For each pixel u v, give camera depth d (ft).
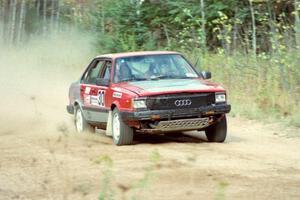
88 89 103.76
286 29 143.43
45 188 68.03
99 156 84.64
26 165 80.23
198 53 156.76
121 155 84.94
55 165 79.46
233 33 161.58
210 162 79.15
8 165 80.53
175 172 73.31
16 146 95.14
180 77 98.63
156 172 73.36
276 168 75.51
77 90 108.17
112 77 97.81
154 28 185.68
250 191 64.64
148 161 80.18
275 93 122.83
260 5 163.32
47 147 93.15
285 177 70.69
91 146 93.25
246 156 83.46
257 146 91.86
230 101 126.31
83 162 80.69
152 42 177.99
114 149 90.17
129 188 61.98
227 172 73.26
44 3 220.02
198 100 92.02
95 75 103.81
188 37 174.19
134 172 73.82
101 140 99.25
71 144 95.61
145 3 187.62
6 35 221.87
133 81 96.78
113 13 191.93
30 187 68.80
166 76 98.22
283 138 98.68
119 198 62.80
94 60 105.81
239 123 113.80
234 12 170.30
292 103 116.98
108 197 62.64
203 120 92.22
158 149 89.25
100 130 110.93
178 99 91.25
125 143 93.35
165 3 184.55
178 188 66.33
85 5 214.07
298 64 127.54
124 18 189.16
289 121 107.96
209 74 99.91
